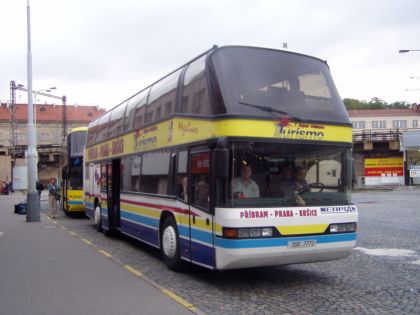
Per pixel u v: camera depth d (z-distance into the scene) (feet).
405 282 26.55
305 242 24.67
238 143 24.23
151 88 37.01
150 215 34.71
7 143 319.47
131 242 43.75
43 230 53.31
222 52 26.22
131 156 40.19
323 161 25.99
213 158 24.84
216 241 24.39
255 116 24.50
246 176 24.21
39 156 231.71
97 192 52.13
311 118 25.95
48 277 28.12
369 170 180.14
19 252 37.45
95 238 46.62
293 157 25.26
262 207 24.12
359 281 26.94
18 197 159.33
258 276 28.45
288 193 24.88
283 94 26.03
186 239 28.19
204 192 25.91
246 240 23.45
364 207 81.30
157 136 33.94
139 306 21.81
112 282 26.71
